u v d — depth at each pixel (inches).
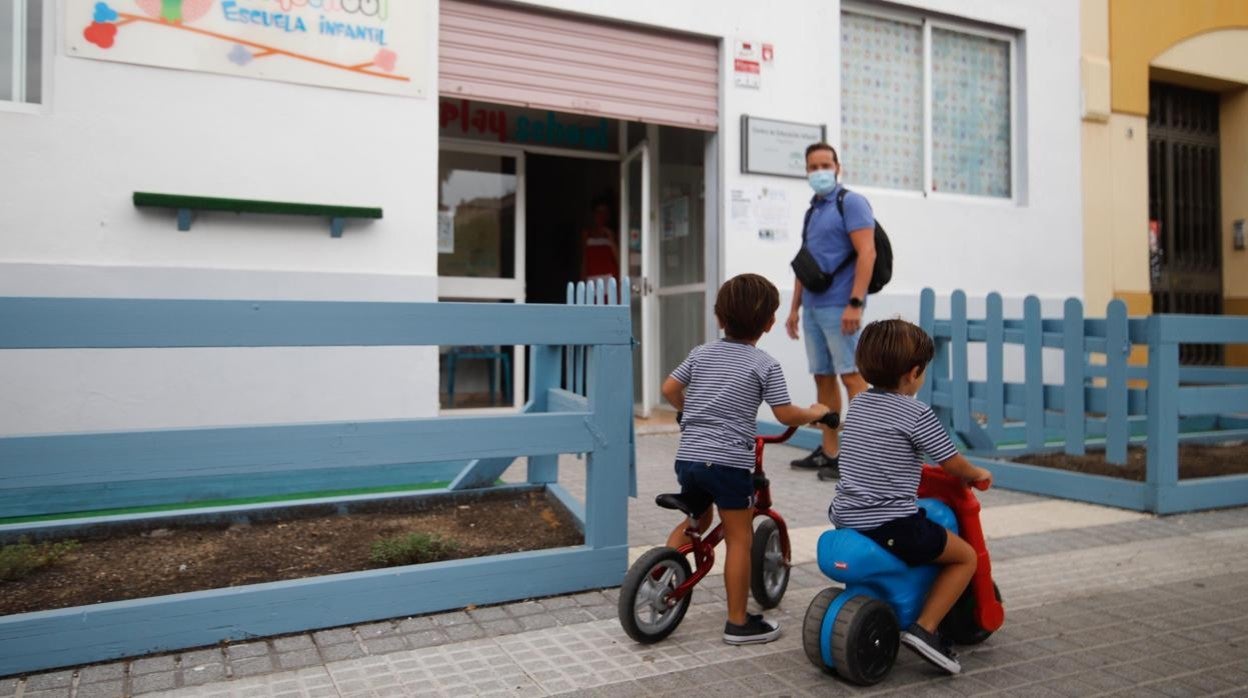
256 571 139.9
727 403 124.5
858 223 224.5
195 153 217.6
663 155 357.1
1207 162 439.8
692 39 304.3
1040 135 369.4
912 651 116.0
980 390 253.6
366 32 236.4
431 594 133.6
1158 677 114.0
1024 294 364.2
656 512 198.7
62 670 112.7
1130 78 390.0
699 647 123.2
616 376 146.6
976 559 117.0
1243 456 255.8
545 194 400.2
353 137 235.5
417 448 133.3
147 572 138.6
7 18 204.4
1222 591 148.1
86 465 115.1
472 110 321.7
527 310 140.3
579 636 126.4
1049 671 116.0
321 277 230.7
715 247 311.6
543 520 172.9
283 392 223.3
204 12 218.2
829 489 226.2
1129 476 217.2
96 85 207.8
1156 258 408.8
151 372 209.3
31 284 201.2
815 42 321.1
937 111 357.4
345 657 118.1
